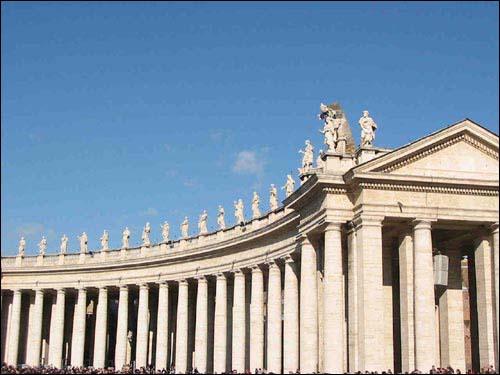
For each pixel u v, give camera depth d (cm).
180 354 8044
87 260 9375
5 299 9631
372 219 5178
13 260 9688
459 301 5866
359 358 5050
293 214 6134
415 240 5247
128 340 9431
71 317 10206
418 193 5300
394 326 5912
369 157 5416
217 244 7619
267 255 6825
